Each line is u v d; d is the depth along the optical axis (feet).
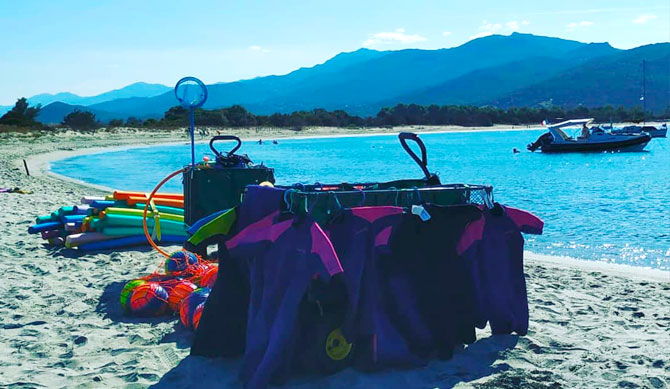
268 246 14.78
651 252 38.27
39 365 16.26
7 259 29.04
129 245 31.86
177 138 238.27
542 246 40.50
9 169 98.02
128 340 18.15
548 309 21.39
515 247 17.88
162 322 19.92
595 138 156.25
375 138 280.72
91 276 25.91
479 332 18.54
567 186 83.87
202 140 232.94
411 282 15.96
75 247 31.35
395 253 15.81
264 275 14.82
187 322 18.81
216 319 16.16
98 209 32.09
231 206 25.96
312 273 14.23
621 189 79.25
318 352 14.96
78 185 75.46
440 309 16.24
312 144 229.66
